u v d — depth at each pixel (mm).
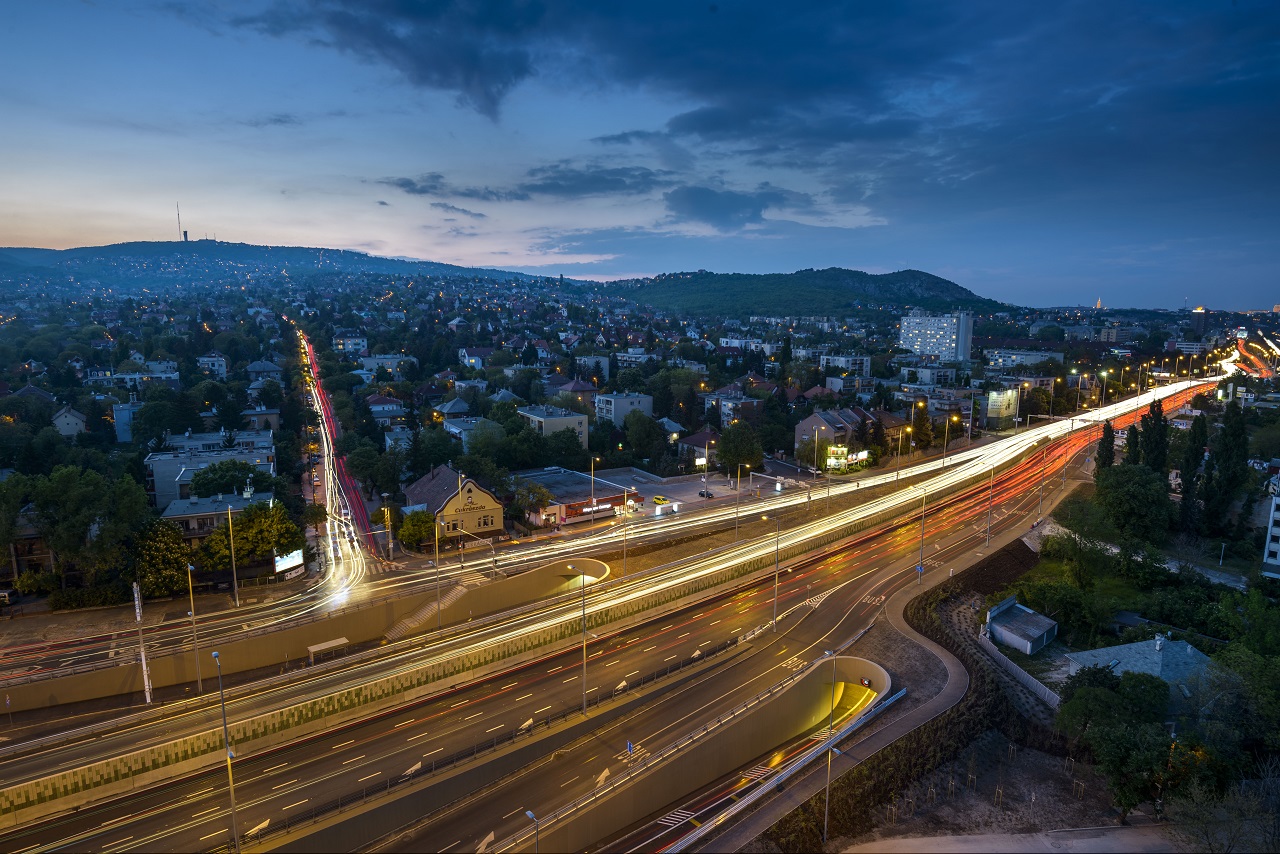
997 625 80812
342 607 80188
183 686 67375
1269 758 58531
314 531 111500
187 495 108250
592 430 164375
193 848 46812
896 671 70250
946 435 162875
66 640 72000
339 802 49625
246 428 166000
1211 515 106875
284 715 59688
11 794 49125
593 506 118938
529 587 89125
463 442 146250
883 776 56250
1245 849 49344
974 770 59875
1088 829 54500
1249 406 195875
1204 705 60094
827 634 78062
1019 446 176750
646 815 52781
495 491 118938
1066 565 94875
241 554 86750
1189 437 117875
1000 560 101562
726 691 66000
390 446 143750
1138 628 78750
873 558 102312
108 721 58719
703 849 47906
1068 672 72750
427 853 46594
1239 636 73438
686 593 87438
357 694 63344
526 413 157875
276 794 52438
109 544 80438
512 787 52969
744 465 141875
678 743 56688
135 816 50438
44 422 156125
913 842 52062
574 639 77250
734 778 58125
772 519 117375
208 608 81250
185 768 55438
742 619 82875
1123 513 102625
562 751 57188
